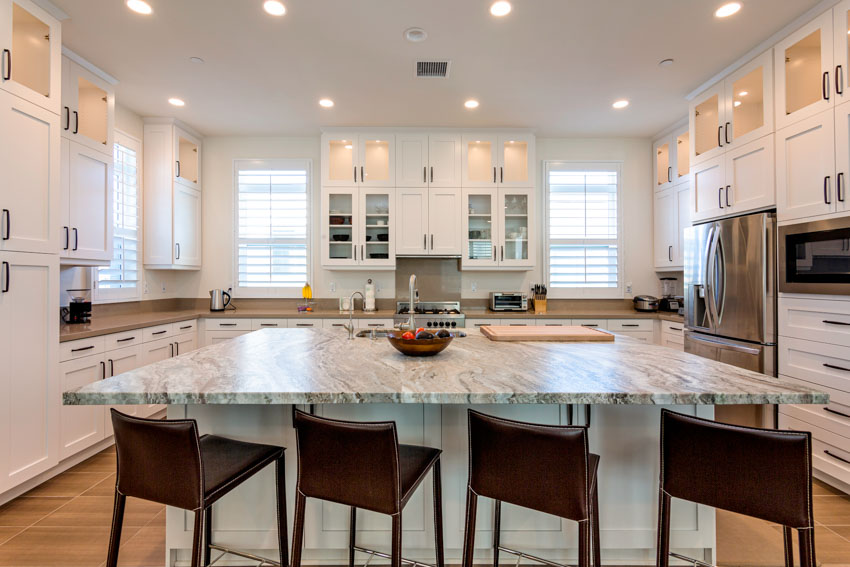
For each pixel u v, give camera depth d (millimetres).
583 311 4445
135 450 1271
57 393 2369
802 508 1079
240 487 1719
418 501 1713
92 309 3352
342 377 1412
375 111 3762
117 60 2850
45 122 2279
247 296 4469
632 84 3232
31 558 1771
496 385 1303
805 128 2389
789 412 2557
